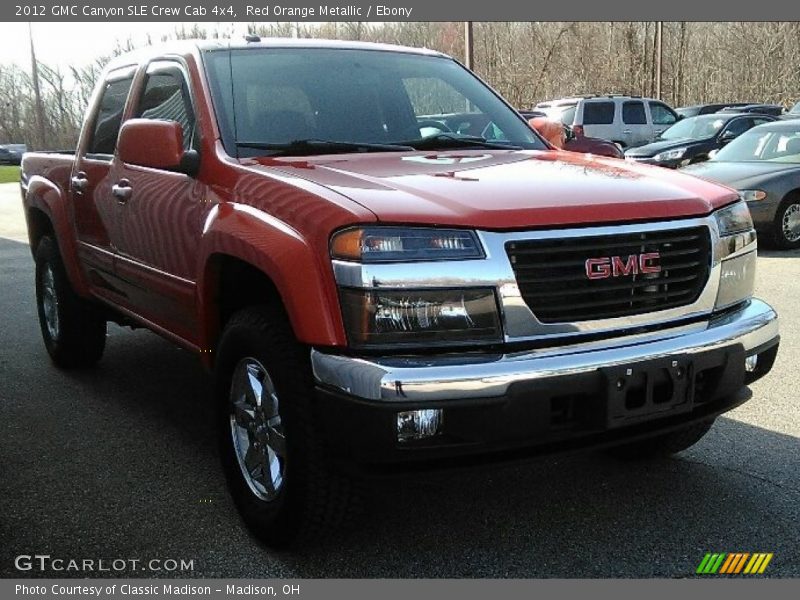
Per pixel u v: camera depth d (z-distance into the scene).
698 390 3.24
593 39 39.88
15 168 42.25
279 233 3.08
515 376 2.81
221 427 3.60
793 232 10.70
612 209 3.10
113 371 5.84
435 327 2.86
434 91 4.56
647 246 3.14
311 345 2.93
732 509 3.58
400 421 2.76
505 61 38.38
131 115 4.62
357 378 2.78
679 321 3.23
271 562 3.24
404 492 3.80
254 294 3.60
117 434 4.61
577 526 3.46
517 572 3.13
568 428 2.95
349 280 2.84
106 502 3.77
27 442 4.50
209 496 3.82
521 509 3.63
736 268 3.46
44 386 5.50
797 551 3.23
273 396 3.26
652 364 3.01
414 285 2.84
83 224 5.11
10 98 50.34
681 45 43.34
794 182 10.59
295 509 3.11
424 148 4.12
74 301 5.53
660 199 3.25
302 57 4.38
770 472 3.93
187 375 5.73
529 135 4.59
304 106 4.14
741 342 3.26
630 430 3.11
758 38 41.62
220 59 4.19
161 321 4.35
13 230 15.12
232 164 3.63
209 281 3.60
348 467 2.90
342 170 3.48
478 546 3.32
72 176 5.25
